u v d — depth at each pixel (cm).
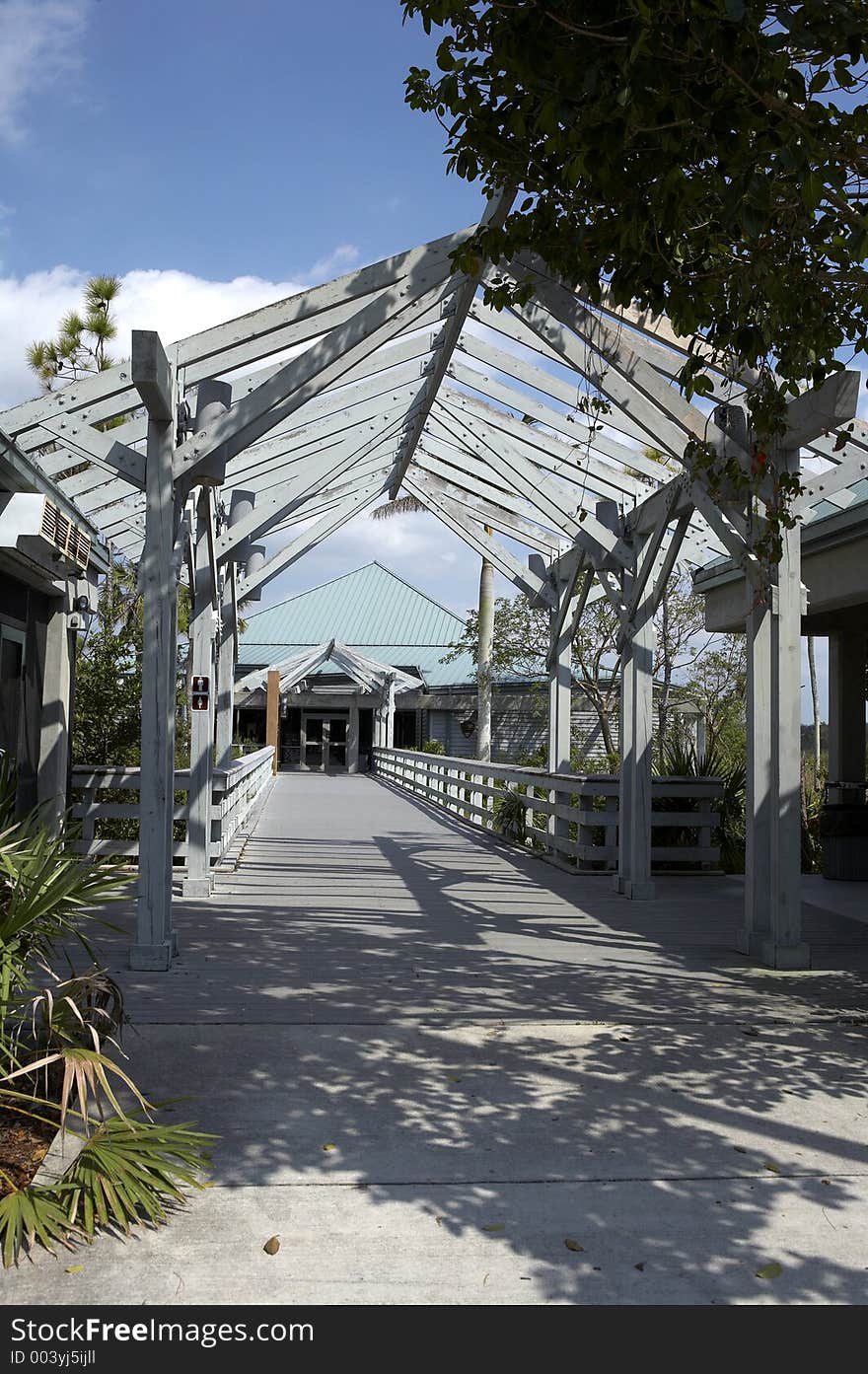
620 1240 298
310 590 3759
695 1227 306
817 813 1273
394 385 1032
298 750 3403
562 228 432
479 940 723
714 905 880
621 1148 364
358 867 1084
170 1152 317
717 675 2003
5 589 820
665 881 1030
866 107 349
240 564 1407
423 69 438
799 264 425
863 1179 342
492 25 371
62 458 806
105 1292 265
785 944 658
